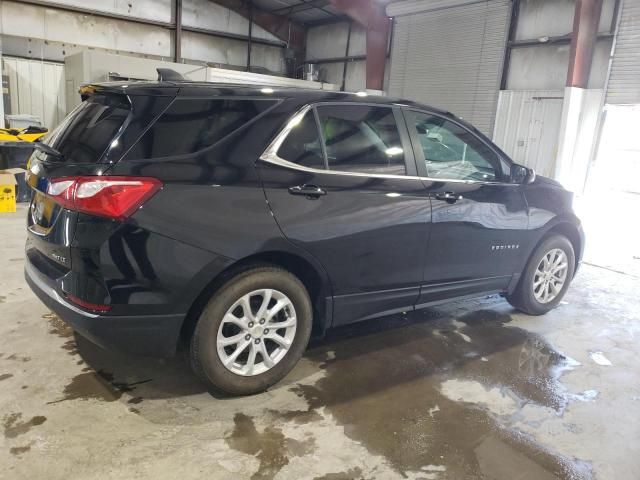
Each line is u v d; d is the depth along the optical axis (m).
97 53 9.46
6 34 9.98
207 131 2.21
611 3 8.05
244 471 1.91
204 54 12.88
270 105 2.39
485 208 3.14
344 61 13.46
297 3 12.79
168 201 2.02
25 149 7.37
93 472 1.84
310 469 1.95
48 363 2.61
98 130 2.15
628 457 2.16
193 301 2.15
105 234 1.94
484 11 9.80
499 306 4.03
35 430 2.06
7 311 3.22
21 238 5.04
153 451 1.98
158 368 2.64
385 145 2.74
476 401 2.54
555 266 3.83
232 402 2.38
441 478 1.95
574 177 8.64
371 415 2.35
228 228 2.15
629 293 4.62
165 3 11.89
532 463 2.08
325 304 2.60
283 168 2.34
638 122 8.23
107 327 2.02
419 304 3.04
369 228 2.59
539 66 9.11
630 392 2.74
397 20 11.66
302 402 2.42
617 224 8.20
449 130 3.08
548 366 3.00
